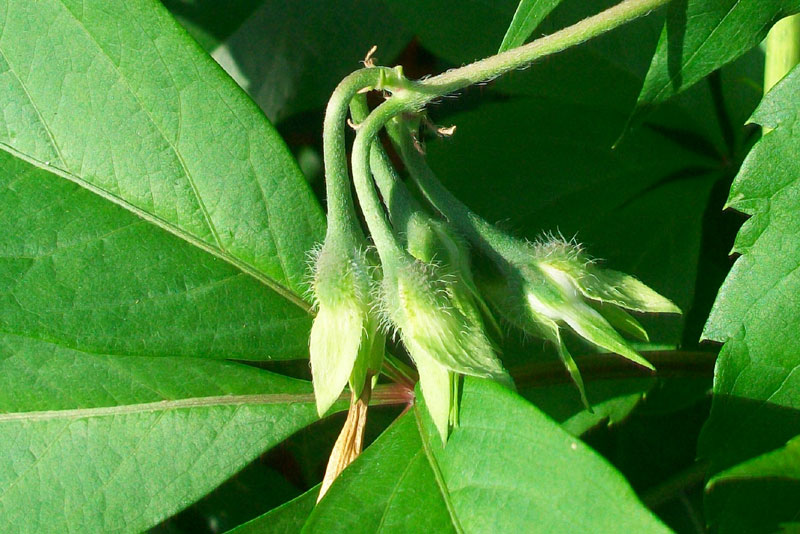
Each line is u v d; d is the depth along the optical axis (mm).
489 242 209
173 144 215
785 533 212
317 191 255
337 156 203
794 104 210
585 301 211
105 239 215
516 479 199
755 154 210
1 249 213
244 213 216
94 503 220
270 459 245
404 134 211
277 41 255
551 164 247
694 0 211
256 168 215
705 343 241
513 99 250
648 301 208
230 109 214
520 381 223
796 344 208
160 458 222
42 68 214
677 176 248
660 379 229
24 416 222
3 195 214
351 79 202
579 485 195
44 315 212
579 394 230
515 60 202
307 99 254
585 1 244
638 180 246
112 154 215
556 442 198
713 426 209
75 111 214
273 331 217
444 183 245
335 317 204
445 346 202
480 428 203
